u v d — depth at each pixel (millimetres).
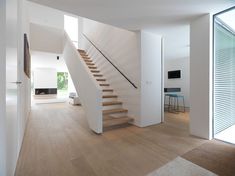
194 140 2922
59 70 10336
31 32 5719
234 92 3371
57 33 6297
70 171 1877
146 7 2633
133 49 4066
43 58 7023
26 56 3680
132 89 4098
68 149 2506
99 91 3252
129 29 3752
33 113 5477
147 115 3988
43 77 9242
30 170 1880
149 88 4039
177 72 7035
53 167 1959
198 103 3066
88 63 5914
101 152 2412
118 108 4402
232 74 3287
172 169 1933
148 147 2609
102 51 5605
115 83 4801
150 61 4059
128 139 2988
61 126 3836
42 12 7012
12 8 1763
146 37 3943
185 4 2520
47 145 2650
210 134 2930
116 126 3912
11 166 1585
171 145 2695
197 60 3053
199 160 2158
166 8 2684
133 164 2057
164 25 3496
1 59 1312
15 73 1933
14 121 1810
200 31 3008
